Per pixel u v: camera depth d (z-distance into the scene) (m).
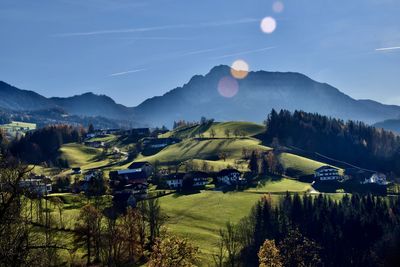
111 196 165.62
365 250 129.75
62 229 102.44
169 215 149.62
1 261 23.56
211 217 148.12
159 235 107.50
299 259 110.81
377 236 136.38
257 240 121.50
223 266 103.44
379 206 158.12
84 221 97.06
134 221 101.31
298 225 131.75
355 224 137.38
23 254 24.36
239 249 116.88
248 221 137.62
